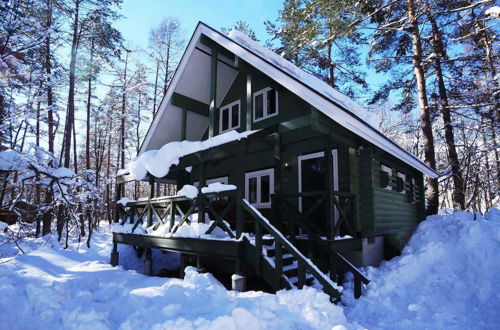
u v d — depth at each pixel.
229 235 5.46
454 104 13.32
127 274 6.61
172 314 3.51
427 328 4.16
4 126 6.70
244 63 7.87
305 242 6.34
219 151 6.22
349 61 15.92
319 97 5.35
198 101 10.16
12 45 6.61
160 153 7.03
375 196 6.98
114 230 8.66
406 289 5.68
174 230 6.59
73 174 7.37
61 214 10.71
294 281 5.15
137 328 3.20
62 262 7.84
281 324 3.39
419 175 10.27
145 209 7.85
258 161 8.91
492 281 5.46
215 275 7.45
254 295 4.44
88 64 16.81
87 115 18.98
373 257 7.03
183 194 6.39
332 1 11.92
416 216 9.97
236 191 5.45
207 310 3.62
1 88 6.78
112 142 25.70
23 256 7.62
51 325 3.33
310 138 7.65
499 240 6.56
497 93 10.94
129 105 22.84
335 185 7.11
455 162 11.30
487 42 11.85
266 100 8.62
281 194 6.52
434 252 6.66
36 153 6.88
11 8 6.34
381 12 12.36
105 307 3.72
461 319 4.42
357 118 5.67
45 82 8.19
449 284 5.61
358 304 5.02
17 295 3.74
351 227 6.47
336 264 5.92
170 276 7.83
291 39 15.16
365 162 7.05
